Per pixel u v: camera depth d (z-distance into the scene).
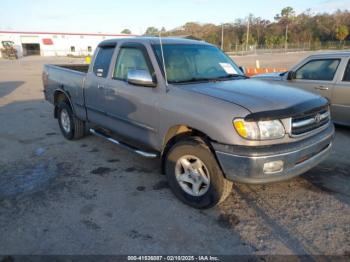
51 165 4.87
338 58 6.48
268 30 90.19
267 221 3.32
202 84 3.78
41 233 3.13
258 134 2.97
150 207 3.61
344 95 6.28
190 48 4.40
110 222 3.31
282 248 2.89
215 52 4.71
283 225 3.25
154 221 3.33
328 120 3.77
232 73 4.44
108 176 4.45
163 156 3.87
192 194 3.54
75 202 3.72
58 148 5.67
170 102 3.57
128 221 3.33
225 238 3.04
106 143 5.91
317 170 4.55
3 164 4.91
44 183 4.23
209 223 3.29
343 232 3.11
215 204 3.39
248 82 4.05
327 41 76.56
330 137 3.63
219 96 3.29
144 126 4.01
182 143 3.49
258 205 3.63
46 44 63.28
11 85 15.44
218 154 3.12
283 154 3.01
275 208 3.57
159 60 3.89
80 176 4.45
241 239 3.03
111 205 3.65
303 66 7.10
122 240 3.02
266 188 4.02
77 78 5.39
